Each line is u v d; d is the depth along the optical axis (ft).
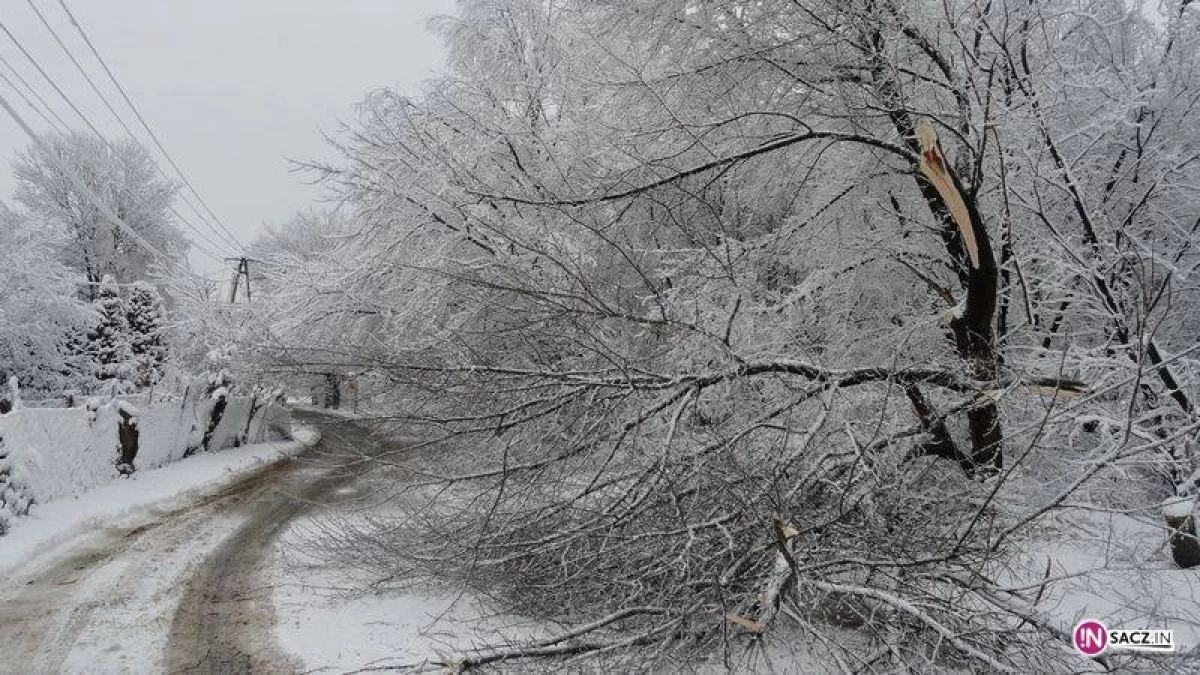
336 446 22.91
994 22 22.11
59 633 17.28
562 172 29.04
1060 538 18.19
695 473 17.20
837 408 19.20
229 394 56.13
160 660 15.93
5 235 68.54
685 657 15.55
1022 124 21.56
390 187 31.94
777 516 13.98
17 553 23.39
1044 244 23.22
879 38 21.56
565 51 34.76
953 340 23.39
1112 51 26.76
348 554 22.47
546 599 18.45
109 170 115.24
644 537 17.38
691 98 24.43
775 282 26.21
